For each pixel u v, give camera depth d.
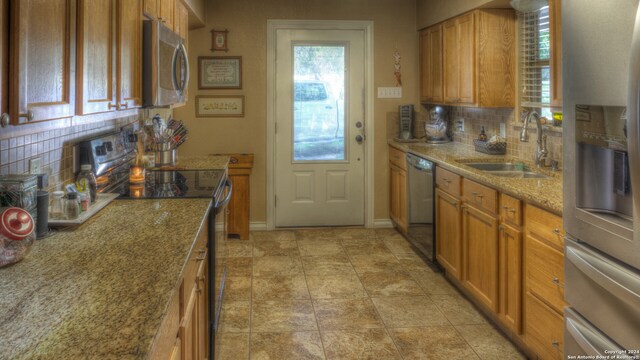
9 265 1.33
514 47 3.65
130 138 3.10
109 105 1.80
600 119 1.45
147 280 1.22
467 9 3.72
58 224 1.74
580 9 1.50
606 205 1.50
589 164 1.54
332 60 4.91
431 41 4.60
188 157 3.83
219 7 4.75
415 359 2.43
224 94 4.83
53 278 1.24
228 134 4.87
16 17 1.09
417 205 4.07
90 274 1.27
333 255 4.13
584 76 1.50
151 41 2.32
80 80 1.50
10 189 1.49
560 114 3.05
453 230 3.29
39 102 1.22
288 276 3.61
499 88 3.67
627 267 1.36
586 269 1.51
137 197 2.28
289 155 4.95
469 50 3.75
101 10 1.71
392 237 4.68
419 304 3.10
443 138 4.77
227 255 4.12
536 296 2.22
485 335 2.68
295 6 4.80
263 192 4.95
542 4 2.92
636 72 1.19
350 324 2.82
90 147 2.41
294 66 4.88
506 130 3.79
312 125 4.95
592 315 1.54
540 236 2.17
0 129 1.09
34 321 0.98
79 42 1.49
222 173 3.03
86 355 0.85
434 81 4.54
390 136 5.01
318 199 5.03
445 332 2.71
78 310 1.04
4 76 1.07
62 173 2.19
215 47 4.77
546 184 2.49
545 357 2.15
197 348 1.79
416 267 3.81
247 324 2.81
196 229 1.74
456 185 3.22
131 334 0.93
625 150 1.36
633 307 1.31
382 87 4.96
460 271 3.18
